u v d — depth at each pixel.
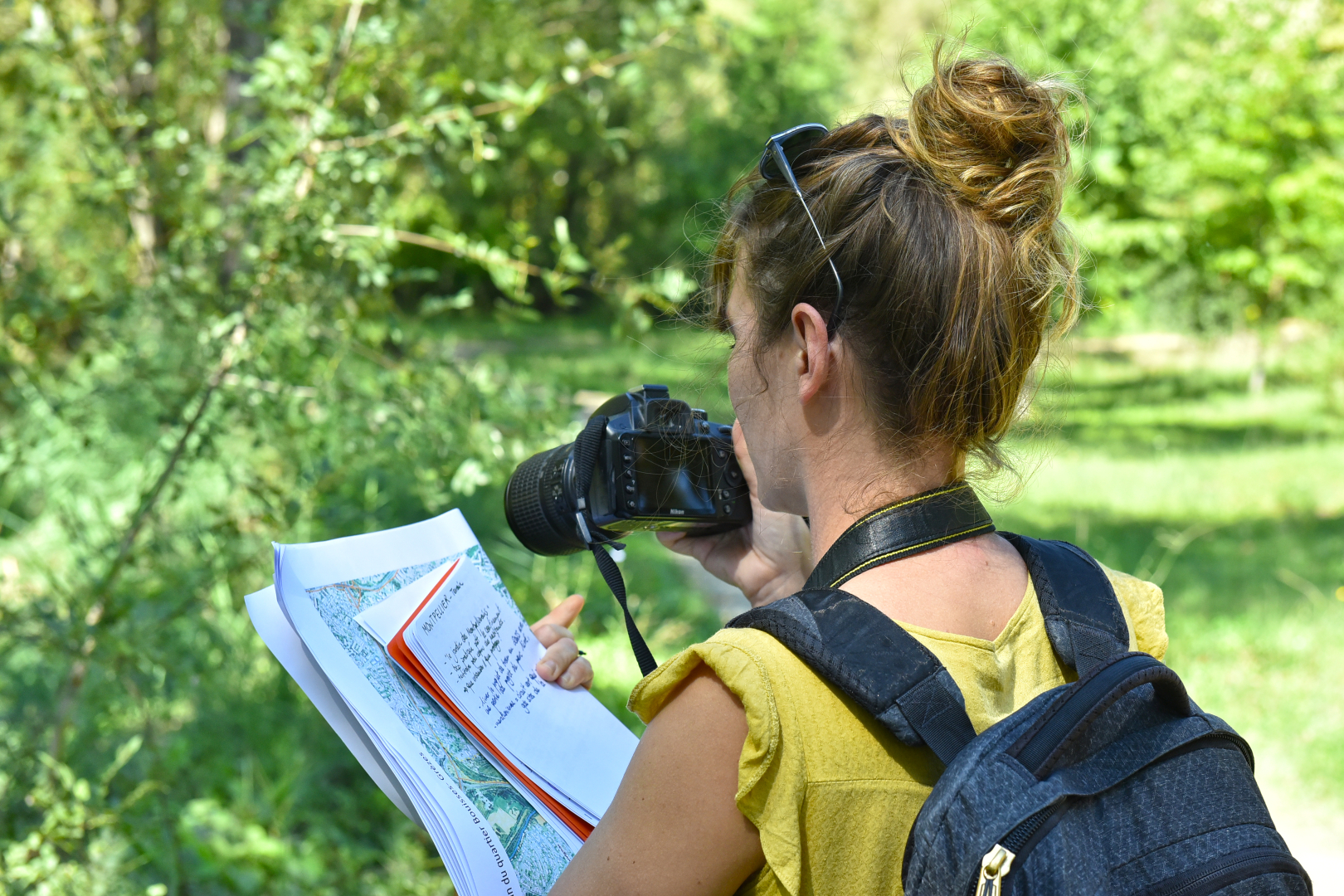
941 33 1.18
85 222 3.80
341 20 3.75
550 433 3.48
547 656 1.41
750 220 1.15
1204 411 14.45
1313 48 12.38
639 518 1.43
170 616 3.20
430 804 1.14
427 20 3.53
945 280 1.03
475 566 1.41
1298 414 14.12
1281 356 16.75
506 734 1.29
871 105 1.28
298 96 3.20
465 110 3.37
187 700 4.12
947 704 0.96
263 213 3.19
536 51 3.83
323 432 3.36
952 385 1.04
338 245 3.26
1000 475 1.20
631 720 4.14
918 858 0.91
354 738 1.23
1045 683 1.08
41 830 2.70
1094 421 13.65
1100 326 16.62
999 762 0.93
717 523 1.51
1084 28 11.47
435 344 3.62
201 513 3.95
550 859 1.21
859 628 0.98
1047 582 1.13
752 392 1.13
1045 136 1.08
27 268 3.42
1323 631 6.05
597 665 4.61
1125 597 1.24
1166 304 16.69
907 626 1.01
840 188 1.06
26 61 3.43
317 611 1.25
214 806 3.60
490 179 3.98
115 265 3.56
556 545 1.54
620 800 1.01
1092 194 11.91
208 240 3.29
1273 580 7.21
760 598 1.56
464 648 1.32
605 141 3.72
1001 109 1.07
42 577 3.82
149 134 3.56
